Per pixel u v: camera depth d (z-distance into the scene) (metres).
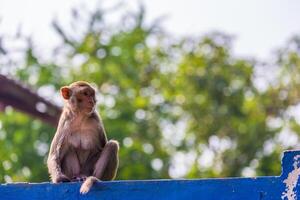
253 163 49.03
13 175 44.38
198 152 50.16
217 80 50.50
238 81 51.28
